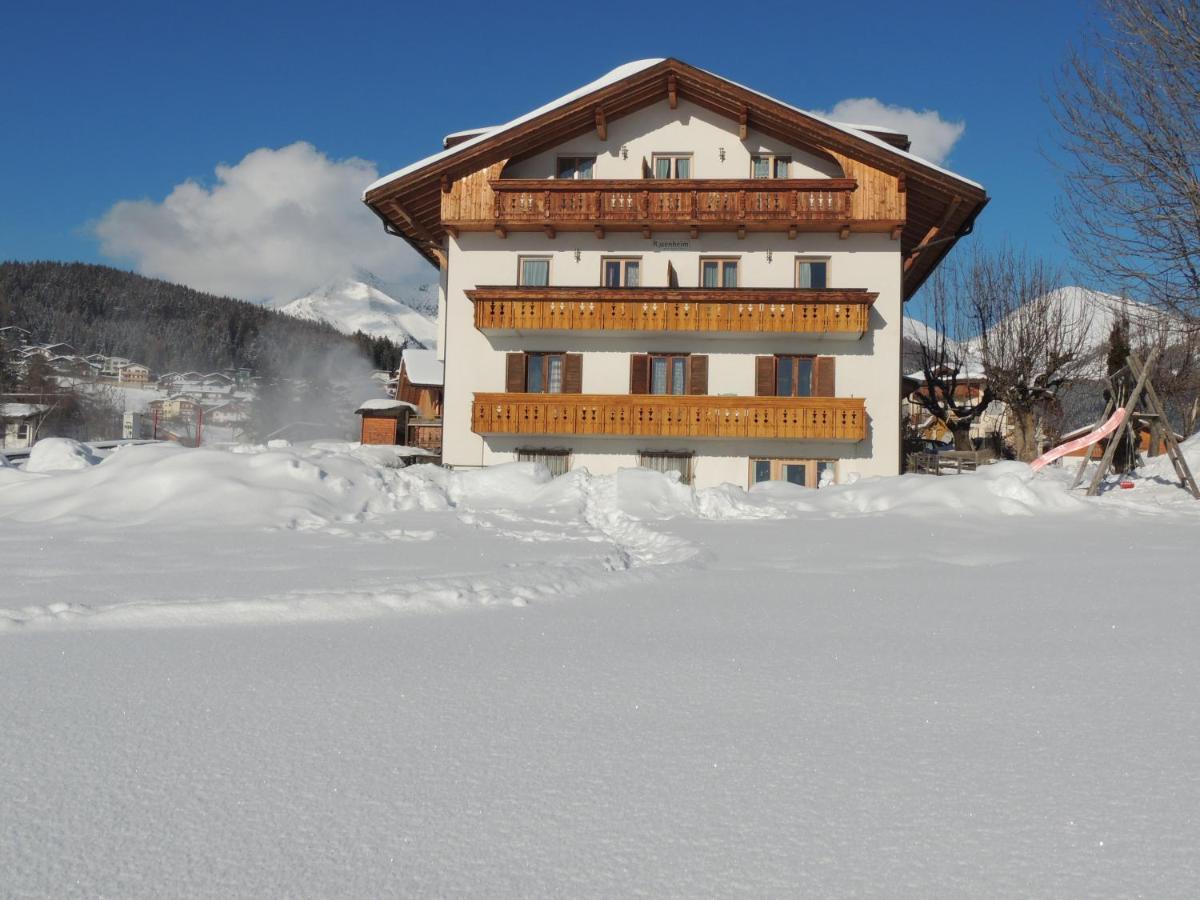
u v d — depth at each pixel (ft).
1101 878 7.39
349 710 11.98
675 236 83.71
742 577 24.61
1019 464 49.19
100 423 265.54
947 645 15.96
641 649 15.64
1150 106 61.57
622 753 10.34
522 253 84.69
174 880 7.42
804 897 7.14
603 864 7.69
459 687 13.12
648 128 84.64
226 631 17.08
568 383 84.12
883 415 82.17
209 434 301.63
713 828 8.38
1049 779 9.48
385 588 20.93
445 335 86.63
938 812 8.70
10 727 11.21
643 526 39.06
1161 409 51.47
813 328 79.36
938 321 121.39
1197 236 59.93
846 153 81.15
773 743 10.68
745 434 80.94
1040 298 116.16
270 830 8.34
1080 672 13.97
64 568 25.96
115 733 10.99
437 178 83.10
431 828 8.38
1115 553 30.07
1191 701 12.30
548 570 23.85
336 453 52.11
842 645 15.97
